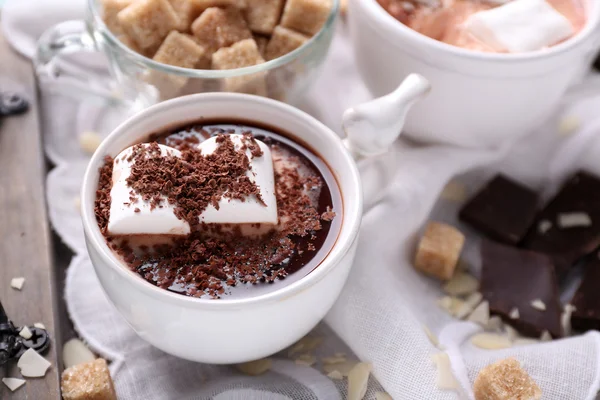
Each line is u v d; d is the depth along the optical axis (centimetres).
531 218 49
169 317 39
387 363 44
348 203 41
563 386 43
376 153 43
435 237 47
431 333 45
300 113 43
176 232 40
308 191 42
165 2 46
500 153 50
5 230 46
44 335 43
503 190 50
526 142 52
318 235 41
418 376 43
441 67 46
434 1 48
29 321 43
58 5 53
